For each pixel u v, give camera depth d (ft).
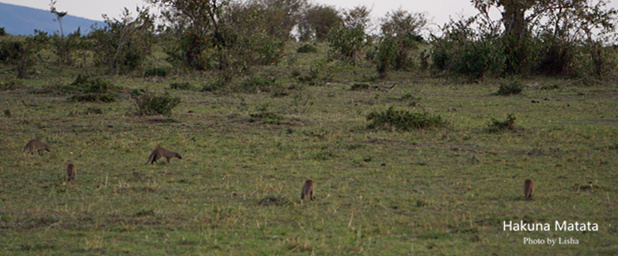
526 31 238.68
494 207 64.69
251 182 80.02
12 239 54.24
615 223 57.88
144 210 63.36
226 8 259.80
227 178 82.43
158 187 76.28
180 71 248.93
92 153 100.37
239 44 249.14
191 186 77.51
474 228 56.44
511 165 89.40
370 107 161.58
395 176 82.99
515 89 187.62
